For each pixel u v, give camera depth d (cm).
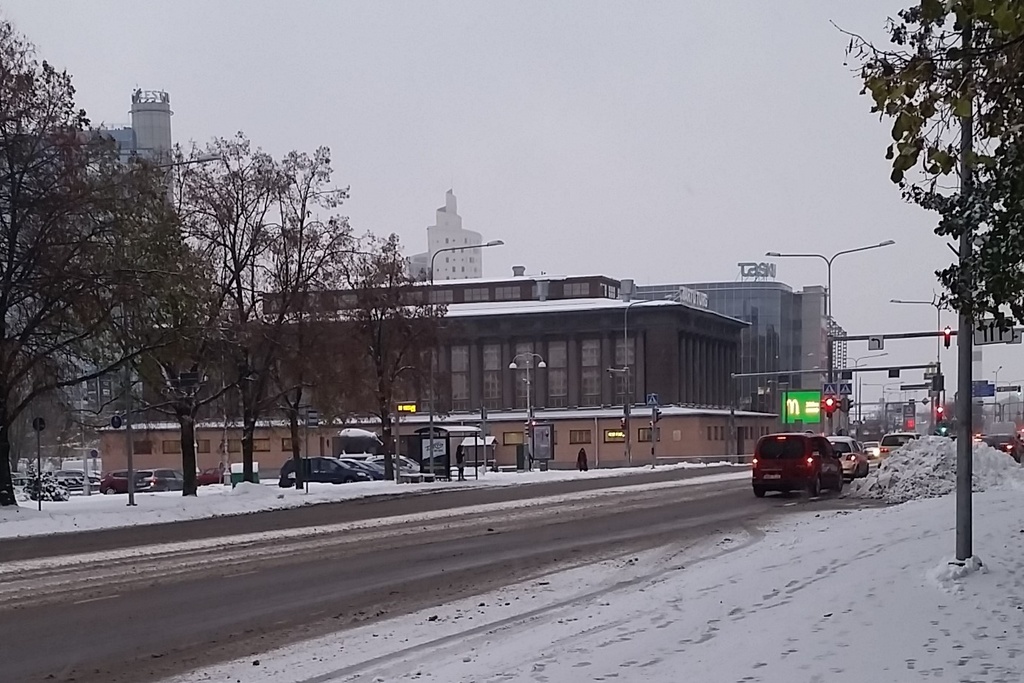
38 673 1040
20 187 3134
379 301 4866
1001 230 962
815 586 1226
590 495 3778
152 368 3600
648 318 9006
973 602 1053
